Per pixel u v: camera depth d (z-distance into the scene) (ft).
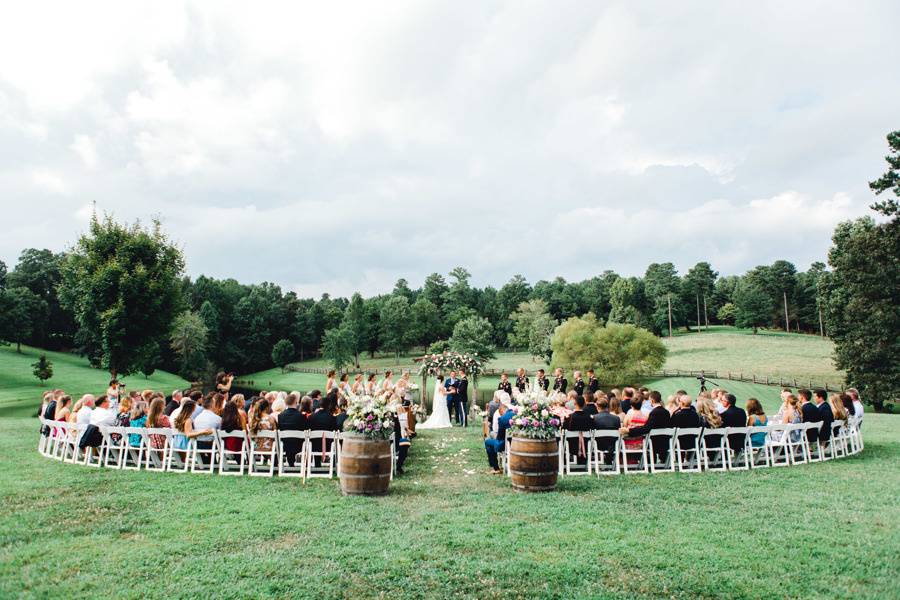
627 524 23.24
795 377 179.52
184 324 233.96
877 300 113.50
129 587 17.06
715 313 420.77
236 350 304.09
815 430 37.73
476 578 17.92
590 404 37.78
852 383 116.98
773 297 366.84
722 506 25.84
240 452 33.86
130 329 81.92
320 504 26.35
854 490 28.68
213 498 27.50
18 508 25.61
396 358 324.19
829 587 16.94
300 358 357.61
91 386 176.45
